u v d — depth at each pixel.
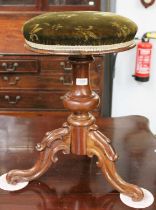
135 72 2.15
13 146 1.17
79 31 0.76
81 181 0.98
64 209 0.87
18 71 1.90
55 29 0.78
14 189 0.94
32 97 1.96
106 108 2.26
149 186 0.96
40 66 1.89
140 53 2.06
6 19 2.01
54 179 0.99
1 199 0.91
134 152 1.14
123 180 0.93
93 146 0.93
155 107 2.28
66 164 1.07
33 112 1.99
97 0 2.02
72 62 0.88
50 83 1.93
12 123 1.35
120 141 1.20
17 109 1.98
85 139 0.93
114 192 0.94
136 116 1.42
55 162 1.00
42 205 0.89
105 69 2.17
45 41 0.78
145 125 1.33
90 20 0.81
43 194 0.93
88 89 0.92
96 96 0.93
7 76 1.91
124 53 2.13
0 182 0.97
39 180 0.99
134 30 0.85
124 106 2.28
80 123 0.91
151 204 0.89
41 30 0.79
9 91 1.94
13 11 2.02
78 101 0.90
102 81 1.93
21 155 1.11
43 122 1.36
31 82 1.93
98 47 0.78
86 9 2.03
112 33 0.78
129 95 2.25
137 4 2.04
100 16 0.85
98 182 0.98
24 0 2.01
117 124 1.34
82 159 1.10
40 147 0.95
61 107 1.98
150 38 2.07
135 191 0.90
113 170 0.92
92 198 0.91
